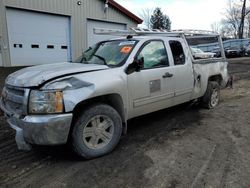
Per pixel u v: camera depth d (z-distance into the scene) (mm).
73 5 16391
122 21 19391
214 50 6785
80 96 3516
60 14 15820
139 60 4340
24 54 14594
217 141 4508
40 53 15297
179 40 5457
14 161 3793
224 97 8047
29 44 14727
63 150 4129
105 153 3939
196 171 3486
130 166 3629
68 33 16516
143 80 4457
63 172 3480
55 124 3365
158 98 4793
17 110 3615
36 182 3252
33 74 3723
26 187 3148
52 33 15711
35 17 14766
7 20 13664
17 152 4078
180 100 5418
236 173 3432
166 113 6172
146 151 4098
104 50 4844
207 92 6406
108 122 3961
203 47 6547
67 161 3783
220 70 6789
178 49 5375
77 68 3930
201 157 3893
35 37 14938
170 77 4980
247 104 7102
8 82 3932
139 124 5395
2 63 13797
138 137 4684
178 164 3680
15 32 14062
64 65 4316
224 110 6480
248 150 4145
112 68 4117
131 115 4445
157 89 4738
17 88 3598
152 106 4750
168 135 4785
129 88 4234
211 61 6367
